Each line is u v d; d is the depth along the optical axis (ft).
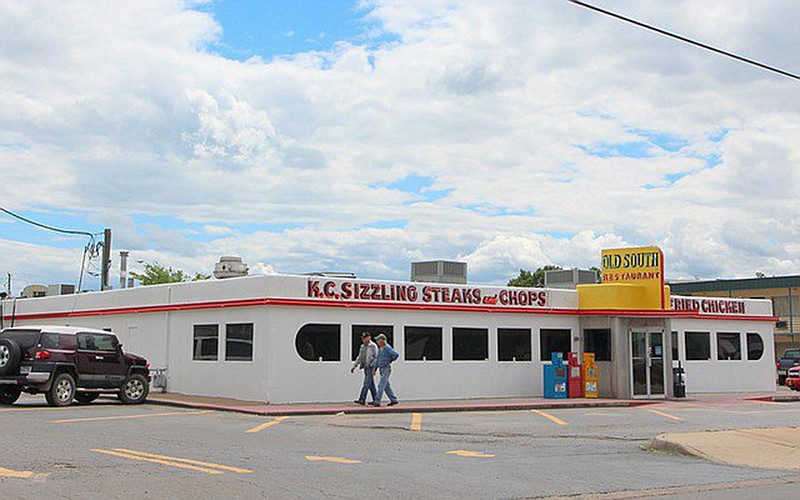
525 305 98.02
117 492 33.42
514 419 71.51
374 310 87.66
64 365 74.79
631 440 57.06
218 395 87.25
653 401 96.32
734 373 116.98
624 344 98.68
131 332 101.76
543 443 54.70
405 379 88.89
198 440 51.60
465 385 92.94
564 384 95.14
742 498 36.40
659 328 100.99
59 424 59.21
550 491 36.99
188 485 35.27
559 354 95.45
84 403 80.89
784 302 186.39
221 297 87.97
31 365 73.26
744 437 54.95
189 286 92.84
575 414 77.66
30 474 37.14
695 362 112.78
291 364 82.23
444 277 111.34
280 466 41.47
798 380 117.19
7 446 46.39
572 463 45.80
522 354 97.81
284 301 81.87
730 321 117.70
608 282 103.60
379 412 76.28
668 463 46.91
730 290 190.60
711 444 51.88
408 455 47.21
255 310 83.46
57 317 116.57
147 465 40.32
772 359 121.80
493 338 95.66
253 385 82.84
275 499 33.04
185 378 92.22
